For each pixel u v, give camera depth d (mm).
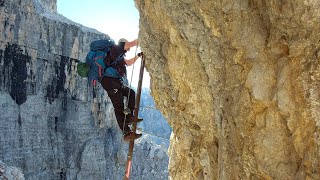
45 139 46875
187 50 5656
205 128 5949
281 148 4285
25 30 44625
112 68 6145
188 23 5387
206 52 5305
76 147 50438
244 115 4656
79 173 49469
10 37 42938
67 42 50031
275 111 4301
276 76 4238
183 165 6992
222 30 4906
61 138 49219
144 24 6469
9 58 43031
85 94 51969
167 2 5551
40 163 45406
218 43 5090
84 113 51812
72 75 50719
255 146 4539
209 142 5949
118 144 56312
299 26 3826
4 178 25938
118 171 54938
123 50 6199
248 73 4539
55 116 48844
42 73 47281
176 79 6125
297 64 3934
